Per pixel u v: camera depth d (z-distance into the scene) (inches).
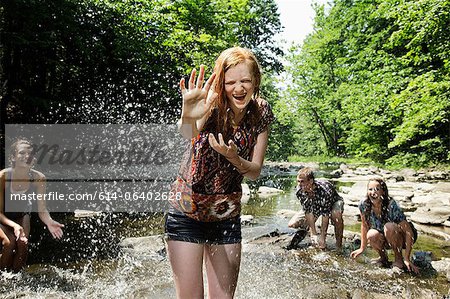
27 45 461.7
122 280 142.2
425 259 166.7
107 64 553.6
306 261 167.3
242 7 728.3
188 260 81.0
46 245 187.0
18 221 158.6
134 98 560.4
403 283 140.6
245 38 986.1
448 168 618.8
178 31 569.6
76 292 130.3
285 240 196.5
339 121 1024.9
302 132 1653.5
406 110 542.3
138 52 550.6
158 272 151.3
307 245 192.2
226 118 79.1
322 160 1136.8
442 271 153.6
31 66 511.5
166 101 566.6
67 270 152.6
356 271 154.4
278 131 1518.2
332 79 1149.1
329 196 187.6
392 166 698.2
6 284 135.9
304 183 188.5
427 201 318.0
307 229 205.5
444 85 466.9
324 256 173.9
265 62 1042.1
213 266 84.9
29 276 144.6
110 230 220.2
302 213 216.2
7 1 433.7
